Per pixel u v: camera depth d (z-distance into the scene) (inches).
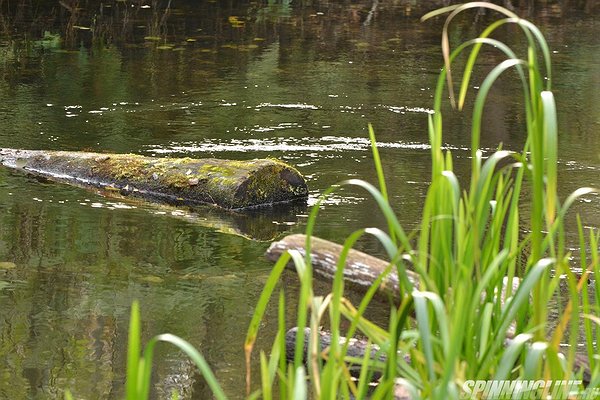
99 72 688.4
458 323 165.3
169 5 943.0
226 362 271.0
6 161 475.8
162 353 275.7
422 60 763.4
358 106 615.2
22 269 340.5
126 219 402.3
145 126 553.6
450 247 195.8
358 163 492.4
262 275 341.1
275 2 994.1
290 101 624.1
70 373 263.1
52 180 455.5
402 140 539.2
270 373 173.9
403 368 190.7
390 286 234.4
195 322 298.2
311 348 173.8
